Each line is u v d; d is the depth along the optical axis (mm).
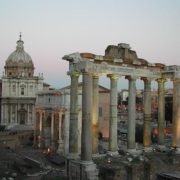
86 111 40469
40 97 101000
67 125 85875
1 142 99188
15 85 129625
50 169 70562
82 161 40000
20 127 126000
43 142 98188
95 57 43031
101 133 102125
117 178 40000
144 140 50312
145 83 50188
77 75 42781
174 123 50438
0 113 133000
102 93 102688
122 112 161875
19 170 67688
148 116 50188
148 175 42344
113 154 45344
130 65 46844
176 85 50094
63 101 87312
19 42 140875
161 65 50875
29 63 139250
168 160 46500
